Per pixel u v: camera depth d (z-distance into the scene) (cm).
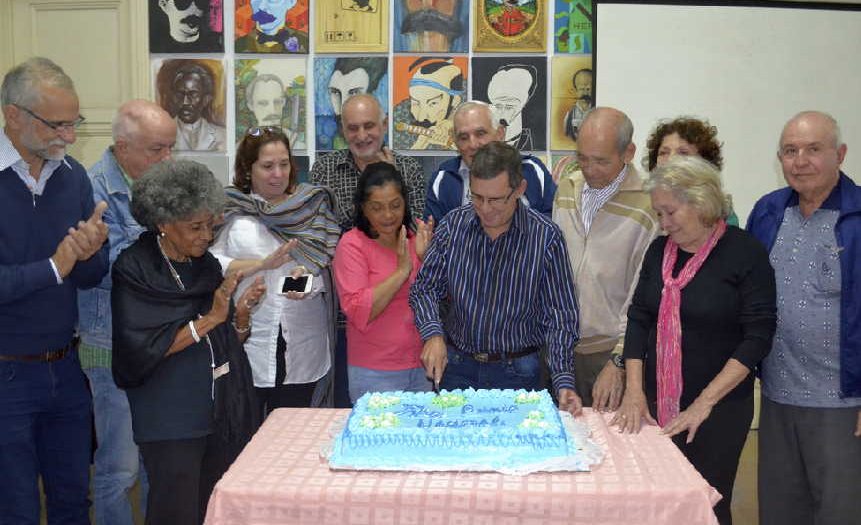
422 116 456
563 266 256
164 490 226
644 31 457
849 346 245
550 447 202
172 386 225
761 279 237
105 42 461
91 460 283
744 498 391
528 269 254
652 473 195
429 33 451
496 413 220
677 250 251
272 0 450
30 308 245
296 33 451
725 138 468
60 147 237
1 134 238
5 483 246
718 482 246
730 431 242
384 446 203
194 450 227
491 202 238
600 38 455
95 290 283
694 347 242
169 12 452
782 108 466
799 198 259
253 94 457
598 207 284
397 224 274
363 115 343
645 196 281
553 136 458
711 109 464
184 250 228
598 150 268
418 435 204
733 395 240
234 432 233
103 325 283
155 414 224
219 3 451
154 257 228
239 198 294
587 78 457
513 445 203
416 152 460
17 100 228
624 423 229
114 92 464
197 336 223
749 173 471
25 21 462
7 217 239
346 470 198
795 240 255
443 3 449
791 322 254
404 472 196
